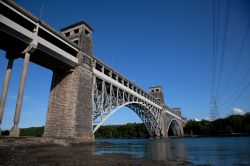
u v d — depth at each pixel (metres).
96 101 42.56
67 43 36.75
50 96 39.28
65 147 29.05
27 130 105.62
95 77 43.03
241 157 22.91
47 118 37.72
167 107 103.94
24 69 28.73
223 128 124.00
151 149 35.97
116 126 162.75
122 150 32.81
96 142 38.94
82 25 42.56
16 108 26.91
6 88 29.05
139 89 67.50
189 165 17.16
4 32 27.16
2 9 28.11
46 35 34.25
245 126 114.62
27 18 29.80
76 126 34.28
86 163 16.45
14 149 21.91
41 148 25.73
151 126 83.56
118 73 53.12
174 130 130.50
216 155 25.45
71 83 37.69
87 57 41.25
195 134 142.75
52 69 39.12
